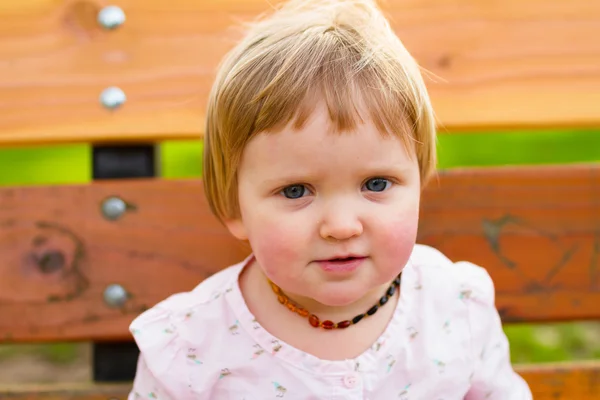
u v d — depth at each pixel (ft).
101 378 4.81
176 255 4.63
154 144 4.82
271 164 3.42
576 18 4.81
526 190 4.78
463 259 4.76
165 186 4.63
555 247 4.80
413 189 3.58
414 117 3.58
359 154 3.36
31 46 4.53
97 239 4.59
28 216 4.57
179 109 4.60
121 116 4.58
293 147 3.35
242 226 3.96
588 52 4.81
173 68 4.60
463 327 4.23
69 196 4.58
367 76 3.43
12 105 4.51
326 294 3.51
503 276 4.78
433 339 4.14
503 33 4.76
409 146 3.54
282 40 3.60
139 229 4.62
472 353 4.22
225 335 4.05
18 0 4.52
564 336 8.63
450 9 4.73
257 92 3.46
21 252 4.57
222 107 3.59
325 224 3.41
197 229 4.64
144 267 4.62
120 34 4.58
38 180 9.19
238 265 4.27
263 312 4.07
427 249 4.47
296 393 3.94
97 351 4.82
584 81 4.80
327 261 3.48
